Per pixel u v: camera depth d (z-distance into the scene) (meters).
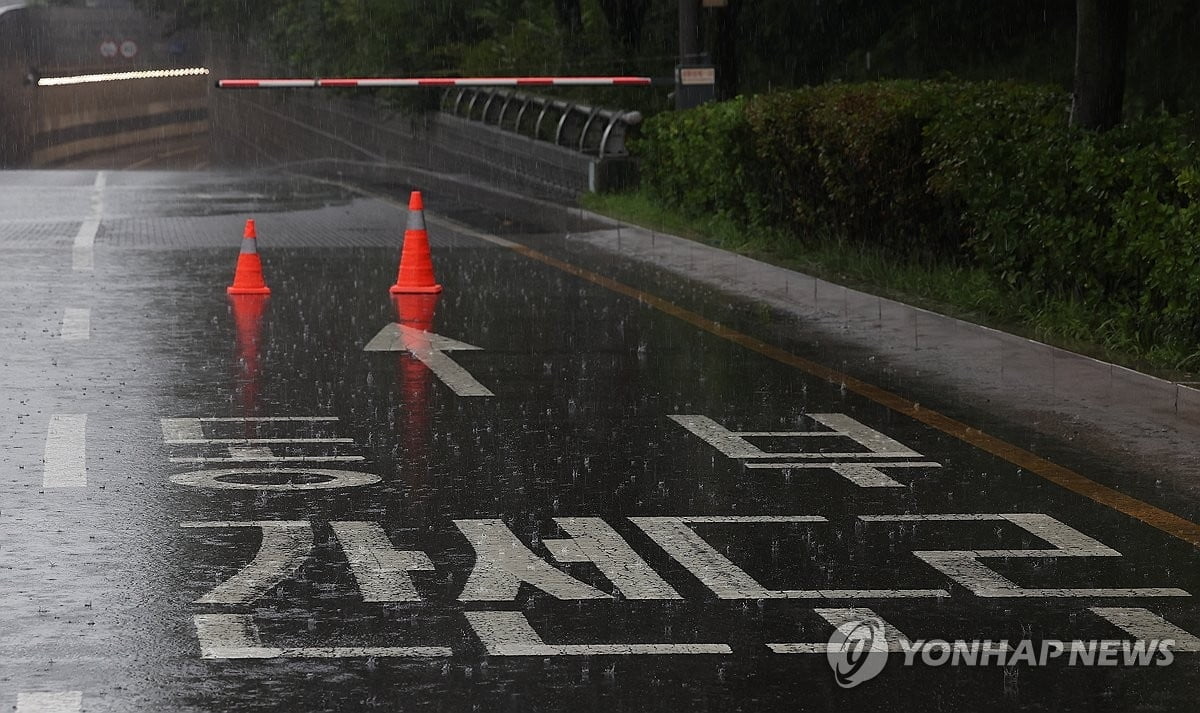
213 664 18.95
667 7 112.44
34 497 26.89
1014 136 45.69
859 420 34.03
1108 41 48.69
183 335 45.28
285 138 183.00
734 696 18.03
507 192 91.38
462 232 75.69
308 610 21.00
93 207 87.88
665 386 37.84
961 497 27.36
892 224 56.81
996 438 32.19
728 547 24.16
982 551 24.00
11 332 45.38
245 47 198.12
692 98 83.62
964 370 39.84
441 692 18.09
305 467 29.36
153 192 99.56
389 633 20.09
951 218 53.22
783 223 65.69
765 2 105.88
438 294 54.38
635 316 49.41
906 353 42.44
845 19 103.12
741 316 49.31
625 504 26.75
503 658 19.22
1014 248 45.38
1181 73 81.44
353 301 52.56
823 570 22.95
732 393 36.97
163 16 197.00
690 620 20.67
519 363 41.00
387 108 132.88
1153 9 84.31
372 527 25.16
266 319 48.41
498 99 118.31
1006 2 94.81
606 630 20.25
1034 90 52.38
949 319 45.06
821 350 43.03
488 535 24.75
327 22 137.50
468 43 124.12
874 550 24.03
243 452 30.59
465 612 20.95
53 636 19.91
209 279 57.91
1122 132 41.22
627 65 107.19
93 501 26.66
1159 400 34.94
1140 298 39.41
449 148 123.81
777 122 63.03
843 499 27.19
